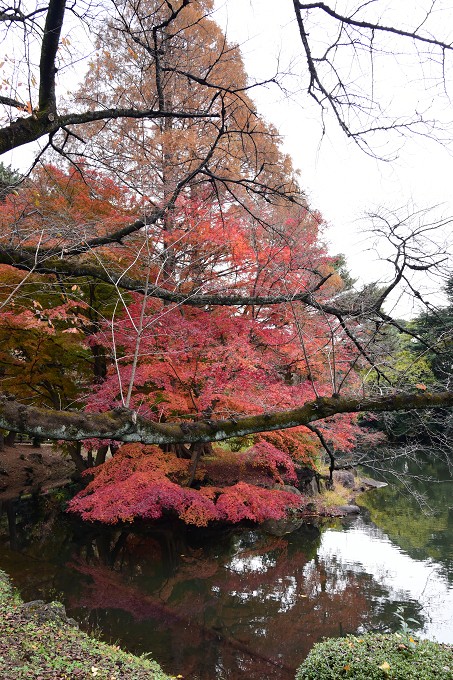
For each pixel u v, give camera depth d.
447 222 3.72
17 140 3.22
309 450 13.96
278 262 8.36
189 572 10.70
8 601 6.99
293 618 8.32
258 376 9.42
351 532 13.77
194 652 7.00
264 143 8.61
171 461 11.92
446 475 21.16
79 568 10.66
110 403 9.39
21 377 12.73
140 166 8.19
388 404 3.21
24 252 4.12
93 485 11.20
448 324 4.03
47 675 4.75
